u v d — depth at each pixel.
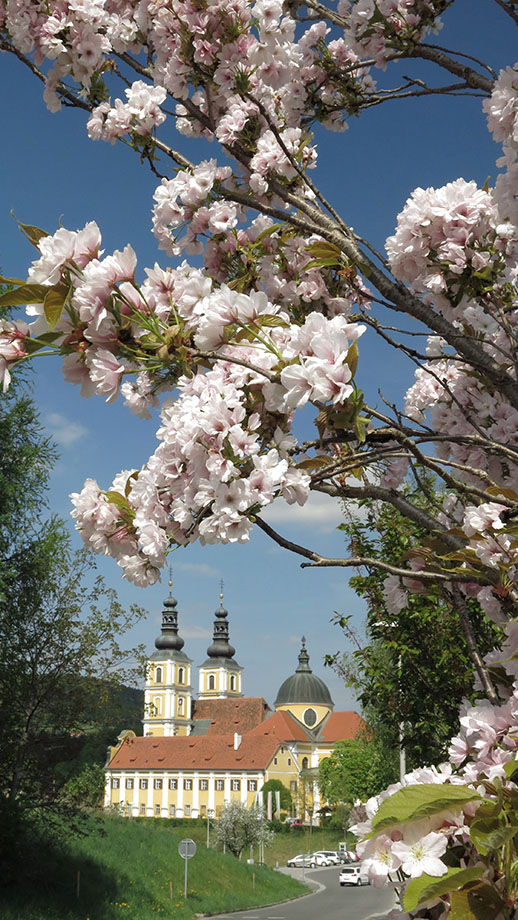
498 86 2.35
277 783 103.62
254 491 1.99
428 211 2.73
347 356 1.99
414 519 2.57
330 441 2.19
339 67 3.95
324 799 101.50
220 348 2.24
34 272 2.02
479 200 2.72
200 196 3.17
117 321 2.07
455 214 2.71
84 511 2.30
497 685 2.43
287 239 3.50
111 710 21.03
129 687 20.92
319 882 50.88
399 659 6.79
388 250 2.83
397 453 2.26
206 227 3.29
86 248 2.06
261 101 3.51
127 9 3.72
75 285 2.06
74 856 25.30
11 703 20.00
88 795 21.00
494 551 2.28
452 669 6.39
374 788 16.59
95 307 2.03
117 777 112.62
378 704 7.99
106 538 2.31
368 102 3.78
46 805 20.41
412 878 1.45
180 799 108.75
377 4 3.36
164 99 3.42
